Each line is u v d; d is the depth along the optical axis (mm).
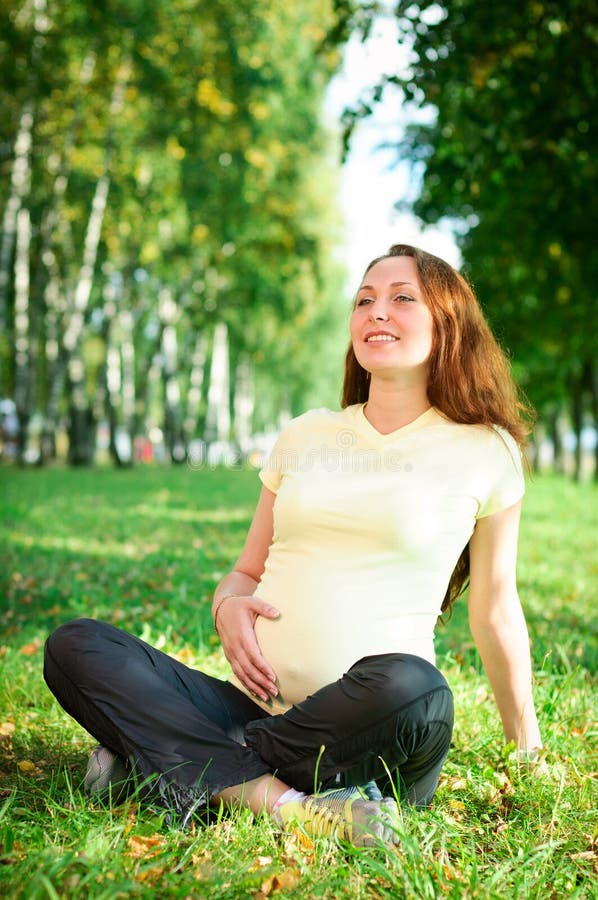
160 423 44281
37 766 2791
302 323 28500
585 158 8523
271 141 21625
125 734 2275
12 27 17516
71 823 2186
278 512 2492
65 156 20297
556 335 18266
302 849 2111
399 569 2365
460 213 14836
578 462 27812
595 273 11812
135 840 2117
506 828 2342
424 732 2168
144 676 2312
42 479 17578
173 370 30859
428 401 2545
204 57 18594
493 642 2678
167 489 16219
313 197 24922
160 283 29766
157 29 17953
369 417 2566
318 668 2357
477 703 3541
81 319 23234
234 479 20922
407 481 2379
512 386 2619
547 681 3674
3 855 1928
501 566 2586
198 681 2477
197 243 24812
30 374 24094
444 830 2258
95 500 12891
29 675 3760
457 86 7824
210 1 18172
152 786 2232
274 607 2457
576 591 6957
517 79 8055
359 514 2359
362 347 2504
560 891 2031
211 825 2197
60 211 22734
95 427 25609
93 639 2354
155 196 22000
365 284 2561
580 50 7895
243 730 2471
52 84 18656
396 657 2172
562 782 2615
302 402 47844
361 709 2139
